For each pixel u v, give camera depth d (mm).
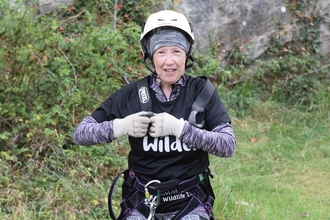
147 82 3543
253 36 9961
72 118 6242
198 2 9430
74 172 5480
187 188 3439
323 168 7375
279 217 5801
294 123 8727
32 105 6074
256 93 9453
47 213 4945
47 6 8086
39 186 5445
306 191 6699
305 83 9461
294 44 10180
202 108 3430
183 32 3475
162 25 3426
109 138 3391
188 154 3408
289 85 9516
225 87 9305
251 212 5695
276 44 10039
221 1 9602
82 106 6434
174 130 3273
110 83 6730
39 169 5520
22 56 5836
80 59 6637
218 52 9711
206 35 9539
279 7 10055
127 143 6480
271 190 6637
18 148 5836
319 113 9008
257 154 7746
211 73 8875
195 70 8922
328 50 10320
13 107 5879
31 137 5781
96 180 5598
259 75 9578
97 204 5223
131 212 3525
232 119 8703
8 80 5953
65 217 4973
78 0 8359
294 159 7656
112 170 5980
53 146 5809
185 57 3506
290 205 6199
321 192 6699
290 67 9734
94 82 6652
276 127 8547
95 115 3559
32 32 6051
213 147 3314
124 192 3600
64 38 6898
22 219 4832
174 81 3436
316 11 10195
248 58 9875
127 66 7391
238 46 9805
